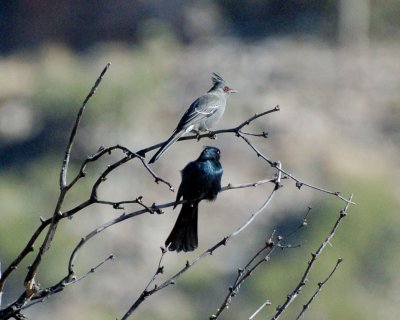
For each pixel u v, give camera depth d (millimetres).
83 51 34500
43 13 35500
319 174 26109
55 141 28188
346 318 20750
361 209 23172
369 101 29781
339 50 32281
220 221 24719
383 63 31594
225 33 33875
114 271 23188
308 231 23281
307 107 29172
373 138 28266
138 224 24656
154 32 33344
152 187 25875
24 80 32188
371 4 32844
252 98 29281
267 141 27422
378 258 22578
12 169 27594
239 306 21609
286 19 34031
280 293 21188
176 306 22094
